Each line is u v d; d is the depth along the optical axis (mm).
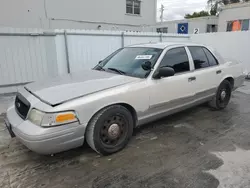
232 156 2852
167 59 3490
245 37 8094
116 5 13859
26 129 2365
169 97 3416
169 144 3186
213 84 4273
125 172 2518
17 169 2564
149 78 3174
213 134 3529
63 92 2643
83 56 6961
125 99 2863
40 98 2561
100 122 2689
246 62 8203
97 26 13234
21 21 10367
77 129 2492
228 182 2330
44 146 2328
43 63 6355
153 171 2535
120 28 14422
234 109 4809
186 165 2652
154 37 8570
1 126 3824
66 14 11766
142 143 3211
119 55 4000
